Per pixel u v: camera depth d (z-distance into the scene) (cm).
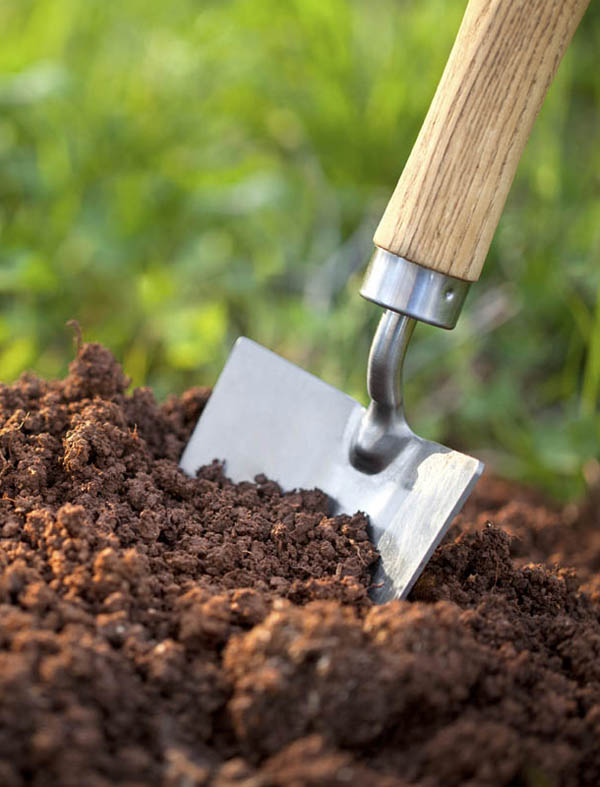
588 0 33
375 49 75
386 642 30
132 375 59
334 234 69
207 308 59
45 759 26
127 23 83
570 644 33
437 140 33
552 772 28
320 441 39
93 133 73
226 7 78
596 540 48
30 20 81
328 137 71
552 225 62
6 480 36
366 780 27
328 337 60
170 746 28
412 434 37
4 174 70
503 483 53
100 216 68
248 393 40
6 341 59
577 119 73
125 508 35
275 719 28
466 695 30
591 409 53
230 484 39
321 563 35
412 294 34
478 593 35
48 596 30
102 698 28
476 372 62
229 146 76
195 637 30
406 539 35
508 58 33
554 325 62
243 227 70
